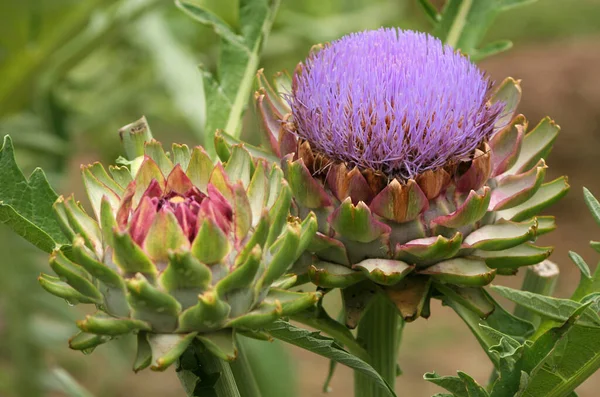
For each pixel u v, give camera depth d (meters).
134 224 1.06
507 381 1.09
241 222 1.06
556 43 4.19
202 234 1.05
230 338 1.06
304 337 1.07
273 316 1.05
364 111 1.11
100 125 1.85
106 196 1.07
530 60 4.04
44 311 1.48
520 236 1.10
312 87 1.12
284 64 1.87
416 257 1.11
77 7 1.39
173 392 2.24
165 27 1.68
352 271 1.11
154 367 1.04
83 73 1.76
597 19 4.24
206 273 1.05
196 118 1.61
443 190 1.11
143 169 1.07
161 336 1.05
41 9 1.39
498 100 1.14
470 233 1.11
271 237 1.06
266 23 1.19
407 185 1.10
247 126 1.91
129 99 1.80
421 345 2.44
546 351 1.08
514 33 4.19
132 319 1.05
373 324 1.14
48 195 1.11
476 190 1.11
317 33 1.79
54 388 1.51
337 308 2.20
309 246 1.11
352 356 1.08
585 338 1.08
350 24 1.81
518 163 1.13
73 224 1.06
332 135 1.11
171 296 1.05
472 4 1.21
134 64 1.82
